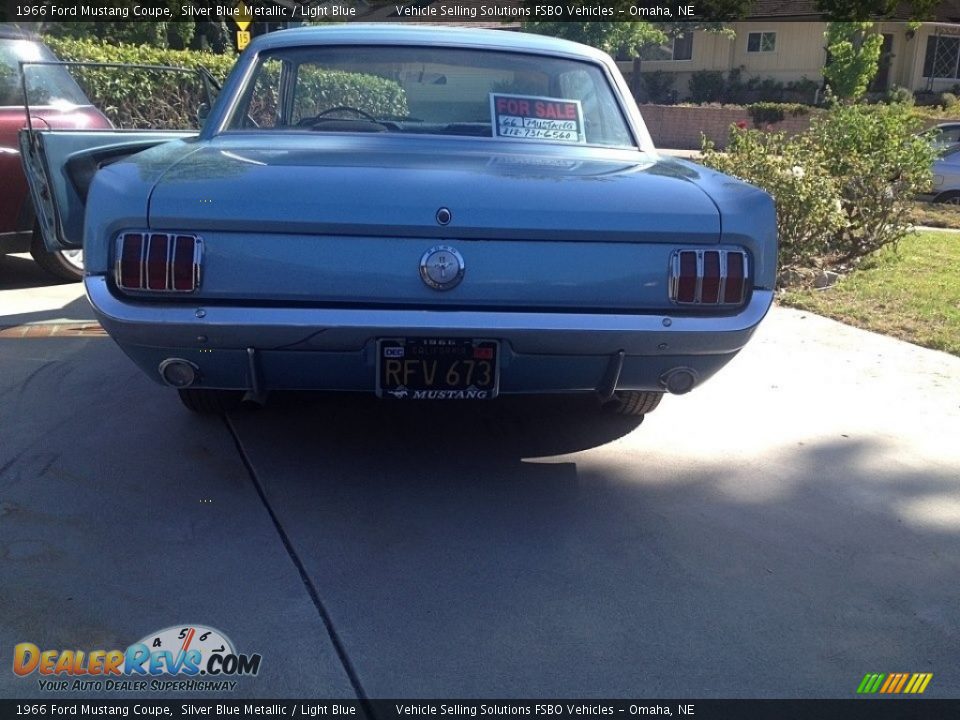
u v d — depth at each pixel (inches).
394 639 110.2
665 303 127.0
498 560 128.6
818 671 107.0
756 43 1409.9
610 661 107.5
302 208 120.2
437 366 127.3
